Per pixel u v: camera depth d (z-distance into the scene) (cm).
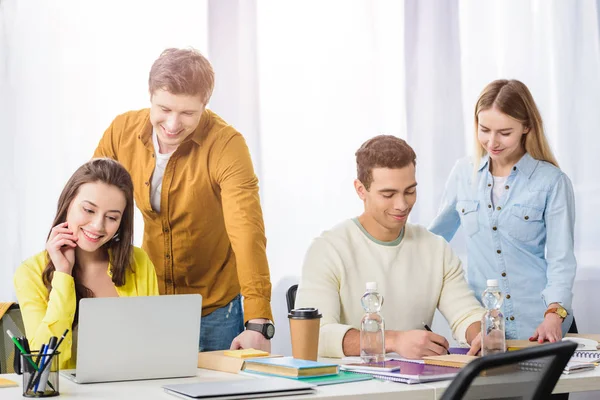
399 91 330
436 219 279
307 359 172
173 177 238
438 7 337
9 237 278
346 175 320
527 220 254
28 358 139
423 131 333
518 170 256
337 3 321
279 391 136
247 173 238
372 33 325
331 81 320
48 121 284
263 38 311
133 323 158
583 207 354
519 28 349
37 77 283
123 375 158
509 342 201
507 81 254
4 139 279
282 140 312
